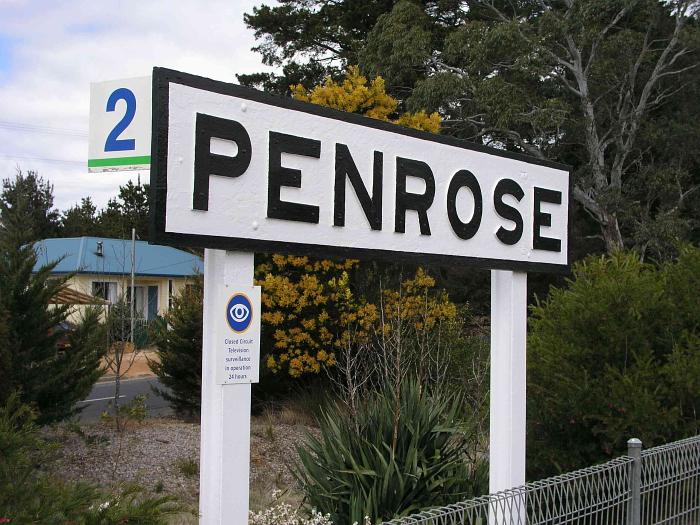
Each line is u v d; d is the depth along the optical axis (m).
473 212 4.59
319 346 11.02
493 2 22.19
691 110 21.61
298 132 3.66
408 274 11.62
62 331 7.82
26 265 7.50
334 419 5.79
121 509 3.50
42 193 38.78
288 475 7.79
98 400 14.80
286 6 25.03
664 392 5.50
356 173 3.92
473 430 6.24
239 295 3.39
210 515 3.27
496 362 4.89
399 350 5.98
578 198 20.70
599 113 21.14
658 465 4.49
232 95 3.38
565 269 5.29
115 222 37.75
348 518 4.91
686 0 20.14
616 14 21.12
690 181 22.06
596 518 4.12
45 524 3.28
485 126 20.36
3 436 3.81
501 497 3.76
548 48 20.19
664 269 6.48
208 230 3.27
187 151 3.22
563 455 5.56
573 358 5.79
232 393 3.31
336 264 11.06
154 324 15.25
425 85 18.86
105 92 3.44
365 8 24.12
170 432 9.16
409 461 4.99
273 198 3.53
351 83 12.15
